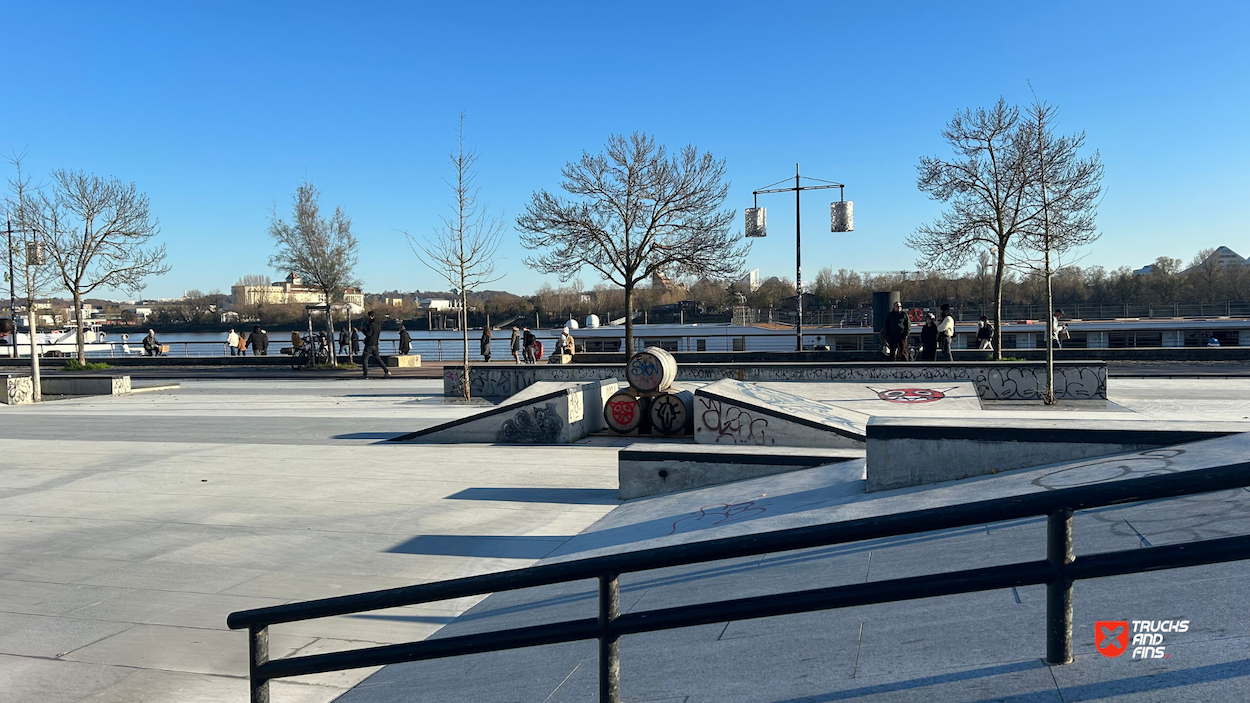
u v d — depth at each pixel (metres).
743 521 7.19
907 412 15.76
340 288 34.00
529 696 3.77
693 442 12.57
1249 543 1.87
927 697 2.65
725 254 26.16
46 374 24.02
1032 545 4.62
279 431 15.11
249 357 35.09
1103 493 2.05
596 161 26.14
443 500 9.40
